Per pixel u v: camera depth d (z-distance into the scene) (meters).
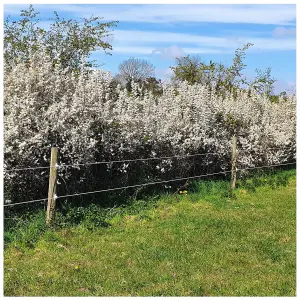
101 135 8.34
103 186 8.45
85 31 13.61
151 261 5.84
